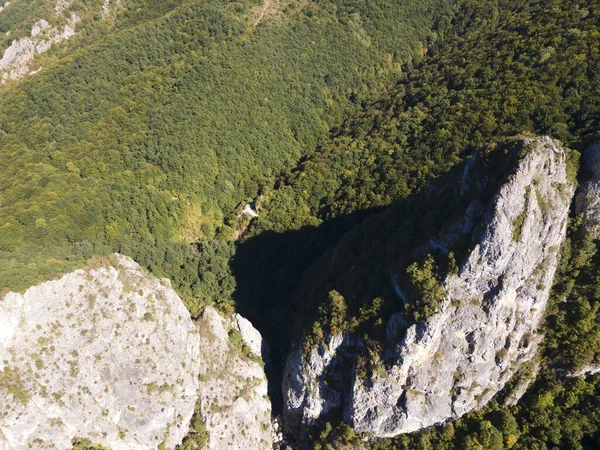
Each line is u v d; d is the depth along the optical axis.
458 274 52.88
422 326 54.09
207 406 66.62
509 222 49.75
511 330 54.97
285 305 84.12
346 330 62.41
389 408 59.84
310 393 66.19
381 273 63.72
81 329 58.47
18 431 51.62
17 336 54.31
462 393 57.44
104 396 58.12
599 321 52.88
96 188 80.19
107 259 66.06
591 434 52.47
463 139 79.50
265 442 69.75
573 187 52.16
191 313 76.12
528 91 74.94
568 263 53.84
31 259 61.34
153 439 61.59
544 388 55.91
